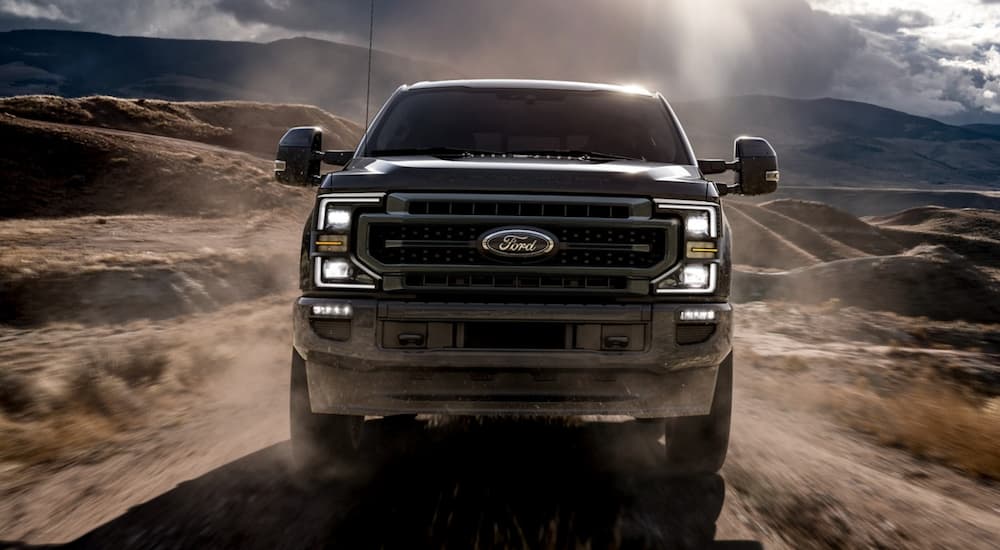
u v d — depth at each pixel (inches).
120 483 174.6
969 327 787.4
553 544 135.3
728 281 161.6
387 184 155.0
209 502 159.3
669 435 179.9
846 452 224.2
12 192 1905.8
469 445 207.0
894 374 408.2
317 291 156.3
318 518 149.3
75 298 600.1
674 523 149.3
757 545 139.6
